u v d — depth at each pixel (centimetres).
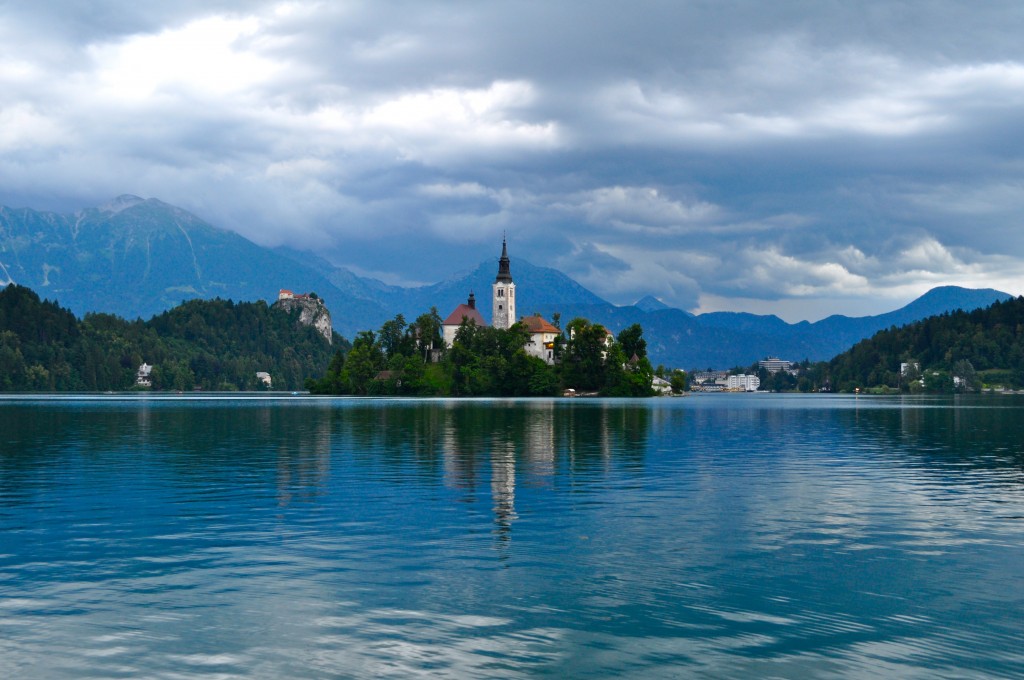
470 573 2625
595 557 2834
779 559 2814
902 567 2708
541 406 18175
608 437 8469
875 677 1812
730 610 2258
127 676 1823
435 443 7612
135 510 3772
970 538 3169
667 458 6259
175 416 13462
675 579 2558
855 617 2202
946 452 6925
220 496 4191
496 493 4316
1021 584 2512
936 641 2030
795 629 2109
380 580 2538
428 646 1992
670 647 1986
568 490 4428
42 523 3453
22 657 1927
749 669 1855
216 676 1823
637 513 3697
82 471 5341
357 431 9375
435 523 3444
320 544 3038
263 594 2395
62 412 15225
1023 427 10775
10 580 2547
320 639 2036
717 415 15088
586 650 1966
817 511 3769
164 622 2156
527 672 1839
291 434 8875
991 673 1834
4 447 7231
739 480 4900
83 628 2114
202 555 2864
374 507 3850
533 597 2366
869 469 5541
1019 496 4247
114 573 2627
